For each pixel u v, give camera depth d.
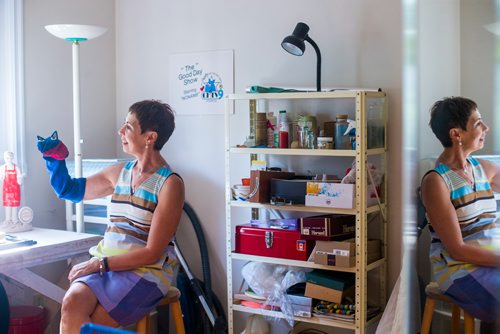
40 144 3.00
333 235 3.08
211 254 3.89
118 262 2.76
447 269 1.86
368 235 3.38
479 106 1.71
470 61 1.70
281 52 3.60
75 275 2.73
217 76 3.82
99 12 4.09
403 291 1.97
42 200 3.78
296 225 3.26
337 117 3.17
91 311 2.67
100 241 3.15
